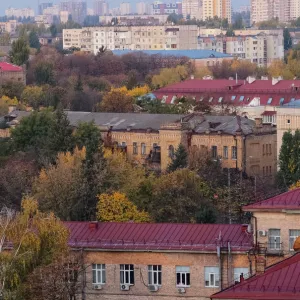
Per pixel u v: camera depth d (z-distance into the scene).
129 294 159.50
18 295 139.75
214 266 156.62
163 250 158.12
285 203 156.25
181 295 157.75
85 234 162.88
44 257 146.62
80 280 159.38
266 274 129.88
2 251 145.75
